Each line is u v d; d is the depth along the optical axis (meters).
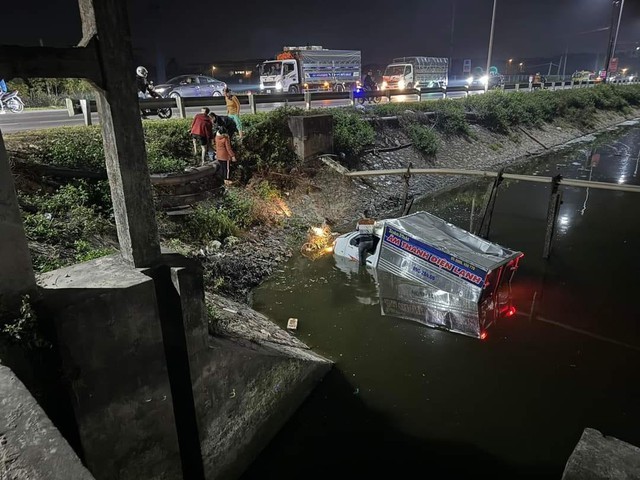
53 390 3.86
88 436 4.06
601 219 14.86
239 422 5.68
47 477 2.23
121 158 4.33
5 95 18.33
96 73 4.06
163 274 4.74
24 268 3.70
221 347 5.35
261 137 14.99
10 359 3.53
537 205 16.55
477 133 25.64
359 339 8.24
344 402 6.78
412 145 21.20
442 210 15.98
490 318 8.91
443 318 8.81
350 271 10.83
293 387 6.57
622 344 8.16
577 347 8.09
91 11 3.93
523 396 6.85
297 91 31.47
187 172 11.02
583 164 23.66
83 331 3.88
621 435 6.10
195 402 5.02
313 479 5.63
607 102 39.47
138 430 4.51
